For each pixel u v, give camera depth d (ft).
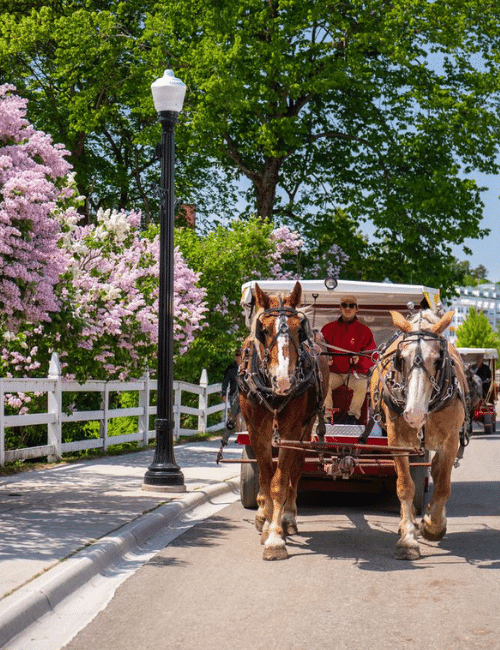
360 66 101.45
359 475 38.01
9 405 53.16
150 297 58.95
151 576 24.95
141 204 128.26
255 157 114.21
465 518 36.60
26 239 34.12
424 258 106.83
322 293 39.55
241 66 97.86
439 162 109.50
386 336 44.24
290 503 32.48
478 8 103.14
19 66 114.11
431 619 20.47
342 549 29.40
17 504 34.47
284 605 21.84
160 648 18.34
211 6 97.91
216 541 30.50
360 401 37.68
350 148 114.21
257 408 29.01
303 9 98.17
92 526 29.63
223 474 47.55
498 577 25.02
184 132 104.42
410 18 100.94
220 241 82.12
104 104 110.42
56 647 18.40
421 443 27.68
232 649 18.25
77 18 103.50
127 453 57.93
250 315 39.81
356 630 19.57
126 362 57.11
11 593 20.57
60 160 37.32
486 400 100.07
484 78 107.04
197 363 78.89
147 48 109.19
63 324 41.91
